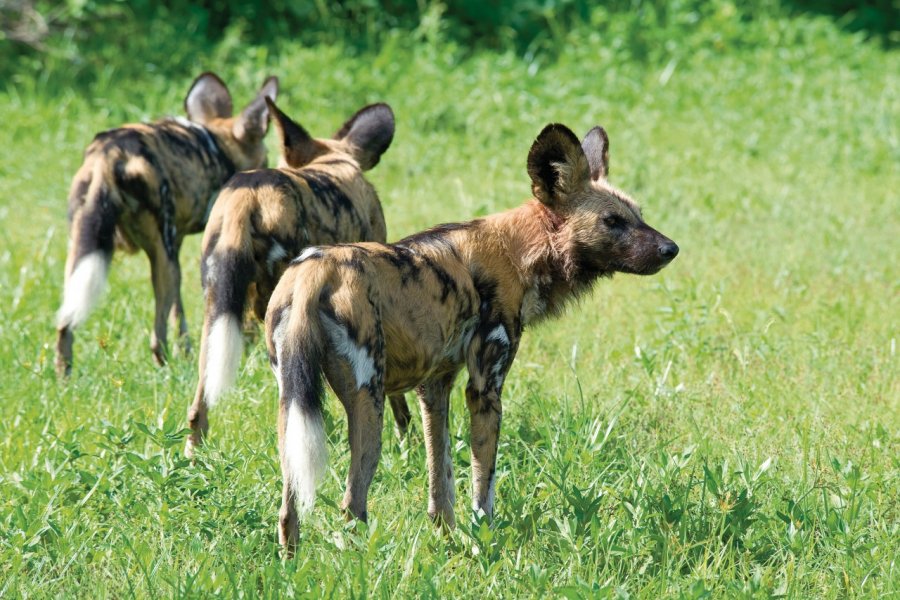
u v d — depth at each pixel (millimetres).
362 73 40469
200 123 22250
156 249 20297
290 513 12258
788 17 50625
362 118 20625
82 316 18625
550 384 18688
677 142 37062
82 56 40688
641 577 12742
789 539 13102
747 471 14086
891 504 14484
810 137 37406
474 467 13852
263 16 45531
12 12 41156
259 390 17438
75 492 14023
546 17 48062
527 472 15273
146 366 19641
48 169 32750
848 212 30172
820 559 13125
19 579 12227
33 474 14070
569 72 42938
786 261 25672
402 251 13180
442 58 42906
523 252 14234
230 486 14086
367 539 12211
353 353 12312
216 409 16844
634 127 38156
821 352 19922
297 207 16672
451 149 35688
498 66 42625
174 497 13805
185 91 38781
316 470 11781
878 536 13438
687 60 45375
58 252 26000
